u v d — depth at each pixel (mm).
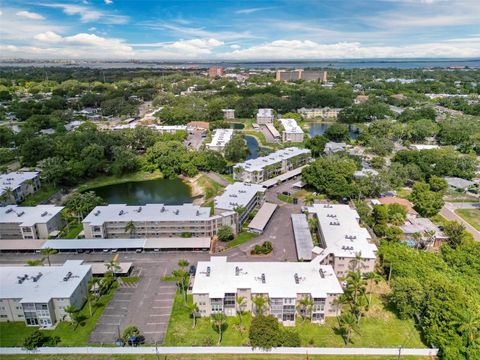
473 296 137625
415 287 138375
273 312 142125
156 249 193500
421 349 126562
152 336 135875
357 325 141500
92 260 185000
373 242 197875
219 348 128625
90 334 137125
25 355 128375
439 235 197000
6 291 143000
